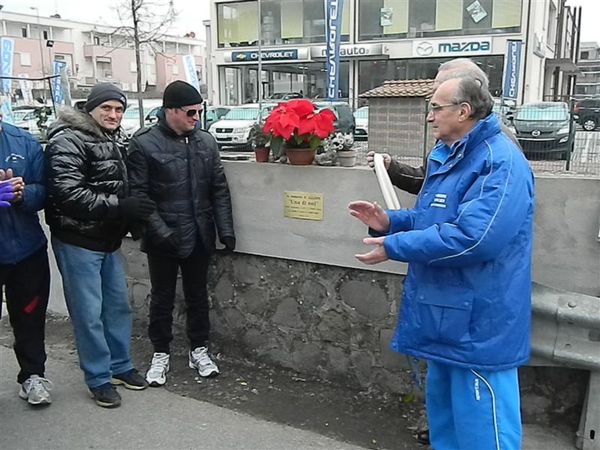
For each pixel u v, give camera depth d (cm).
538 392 282
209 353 376
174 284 341
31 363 314
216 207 339
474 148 209
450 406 239
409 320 223
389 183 246
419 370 308
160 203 321
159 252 326
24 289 306
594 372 255
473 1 2462
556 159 318
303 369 347
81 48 6162
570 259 266
